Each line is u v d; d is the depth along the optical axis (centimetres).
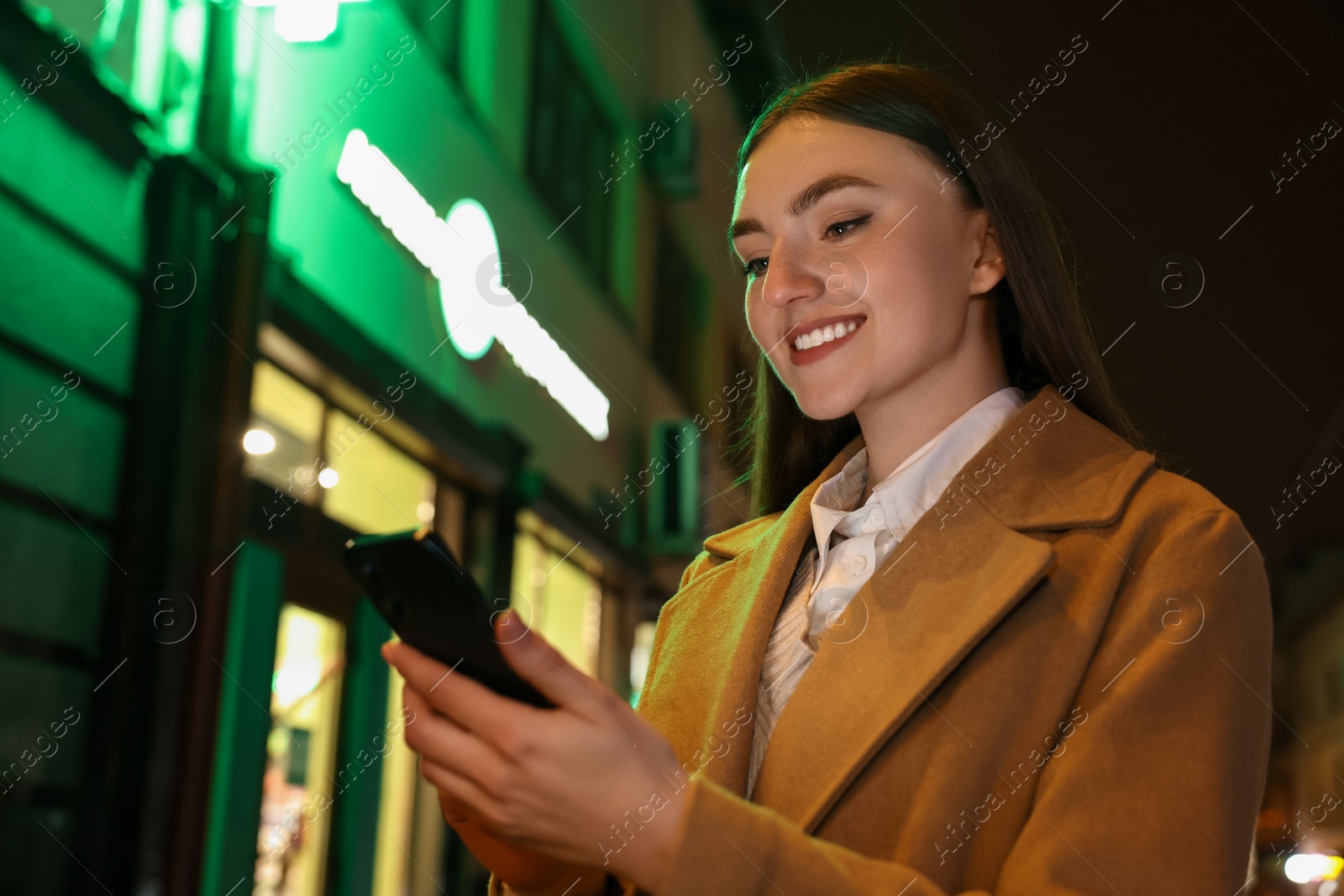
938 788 72
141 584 368
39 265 348
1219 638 69
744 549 110
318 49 468
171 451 381
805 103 100
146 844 347
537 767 59
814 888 58
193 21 418
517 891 89
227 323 396
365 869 439
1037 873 60
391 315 525
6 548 328
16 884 321
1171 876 59
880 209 93
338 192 480
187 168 398
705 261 1095
